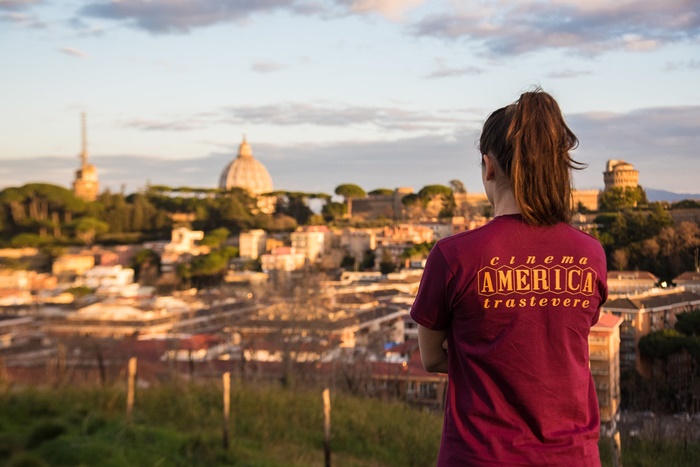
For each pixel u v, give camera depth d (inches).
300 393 626.8
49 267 5231.3
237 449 421.7
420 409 716.7
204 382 609.9
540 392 80.8
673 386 633.6
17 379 714.8
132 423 431.2
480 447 81.3
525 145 83.5
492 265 82.8
